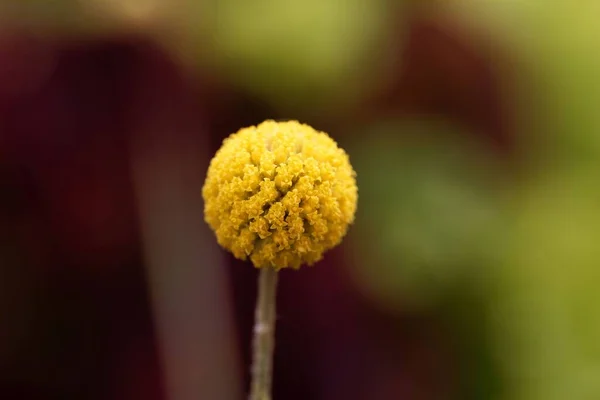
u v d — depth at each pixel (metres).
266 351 0.30
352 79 0.46
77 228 0.48
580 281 0.45
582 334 0.45
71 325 0.48
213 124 0.49
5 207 0.48
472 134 0.50
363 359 0.48
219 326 0.48
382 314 0.47
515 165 0.52
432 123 0.49
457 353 0.47
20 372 0.48
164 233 0.49
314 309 0.47
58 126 0.48
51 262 0.48
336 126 0.48
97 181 0.49
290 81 0.46
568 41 0.51
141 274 0.49
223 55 0.46
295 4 0.43
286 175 0.30
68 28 0.46
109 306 0.49
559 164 0.52
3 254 0.47
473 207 0.46
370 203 0.46
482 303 0.46
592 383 0.43
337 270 0.47
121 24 0.46
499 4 0.50
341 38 0.44
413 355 0.48
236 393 0.48
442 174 0.47
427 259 0.44
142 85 0.48
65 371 0.48
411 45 0.49
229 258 0.49
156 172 0.49
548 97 0.54
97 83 0.48
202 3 0.44
